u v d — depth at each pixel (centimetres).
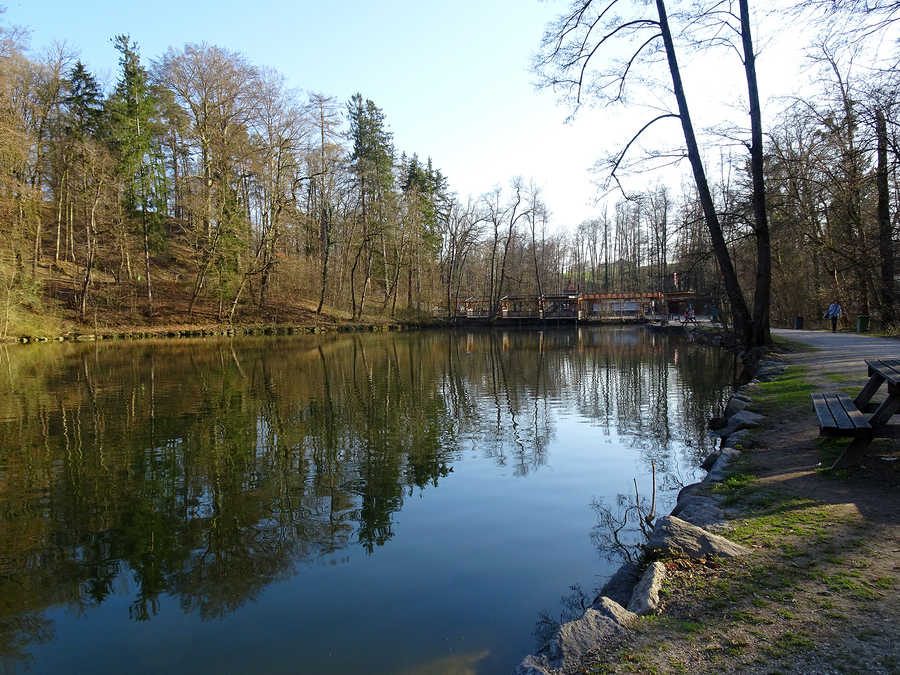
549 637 379
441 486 736
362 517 633
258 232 4297
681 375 1789
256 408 1299
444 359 2445
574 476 765
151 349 2859
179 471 821
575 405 1321
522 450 914
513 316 5797
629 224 7581
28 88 3284
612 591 388
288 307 4550
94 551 562
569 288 8050
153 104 4366
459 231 5734
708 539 404
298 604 448
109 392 1527
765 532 418
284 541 574
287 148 3856
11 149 2716
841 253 2294
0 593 484
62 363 2223
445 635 392
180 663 379
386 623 412
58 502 700
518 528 585
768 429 759
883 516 425
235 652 387
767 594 326
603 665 273
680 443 934
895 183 2048
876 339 1922
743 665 260
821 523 423
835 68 1452
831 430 509
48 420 1174
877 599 308
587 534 562
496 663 355
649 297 5638
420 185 5969
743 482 546
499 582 468
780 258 3312
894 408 496
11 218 2919
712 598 330
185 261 4669
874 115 1441
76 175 3556
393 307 5350
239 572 510
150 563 534
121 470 827
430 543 554
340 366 2169
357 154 4928
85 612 451
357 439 1002
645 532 557
